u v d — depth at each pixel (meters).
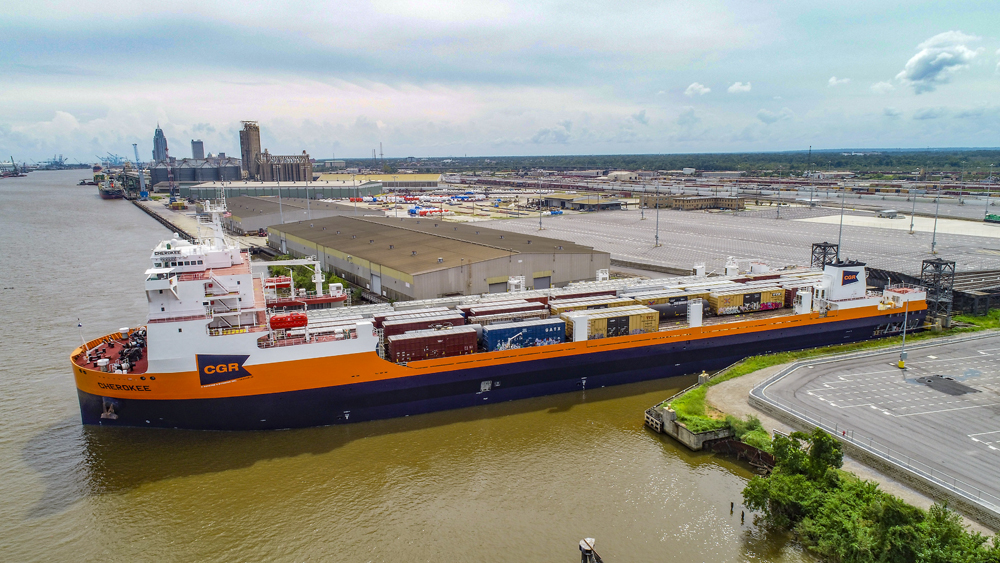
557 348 65.81
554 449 55.38
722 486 49.31
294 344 56.50
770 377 66.31
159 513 46.03
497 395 65.44
